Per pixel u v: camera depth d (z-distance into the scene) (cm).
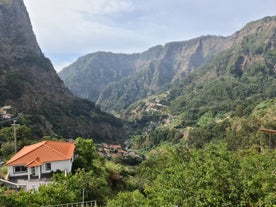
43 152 4166
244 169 1560
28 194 2461
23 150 4631
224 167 1541
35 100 12825
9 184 3706
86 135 13950
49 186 2689
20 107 11400
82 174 3088
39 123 10706
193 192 1502
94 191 2972
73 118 14400
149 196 2122
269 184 1407
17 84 12306
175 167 1795
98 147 12312
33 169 4019
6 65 14100
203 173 1572
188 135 14362
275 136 8875
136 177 5572
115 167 5891
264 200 1363
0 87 11444
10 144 5834
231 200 1430
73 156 4453
